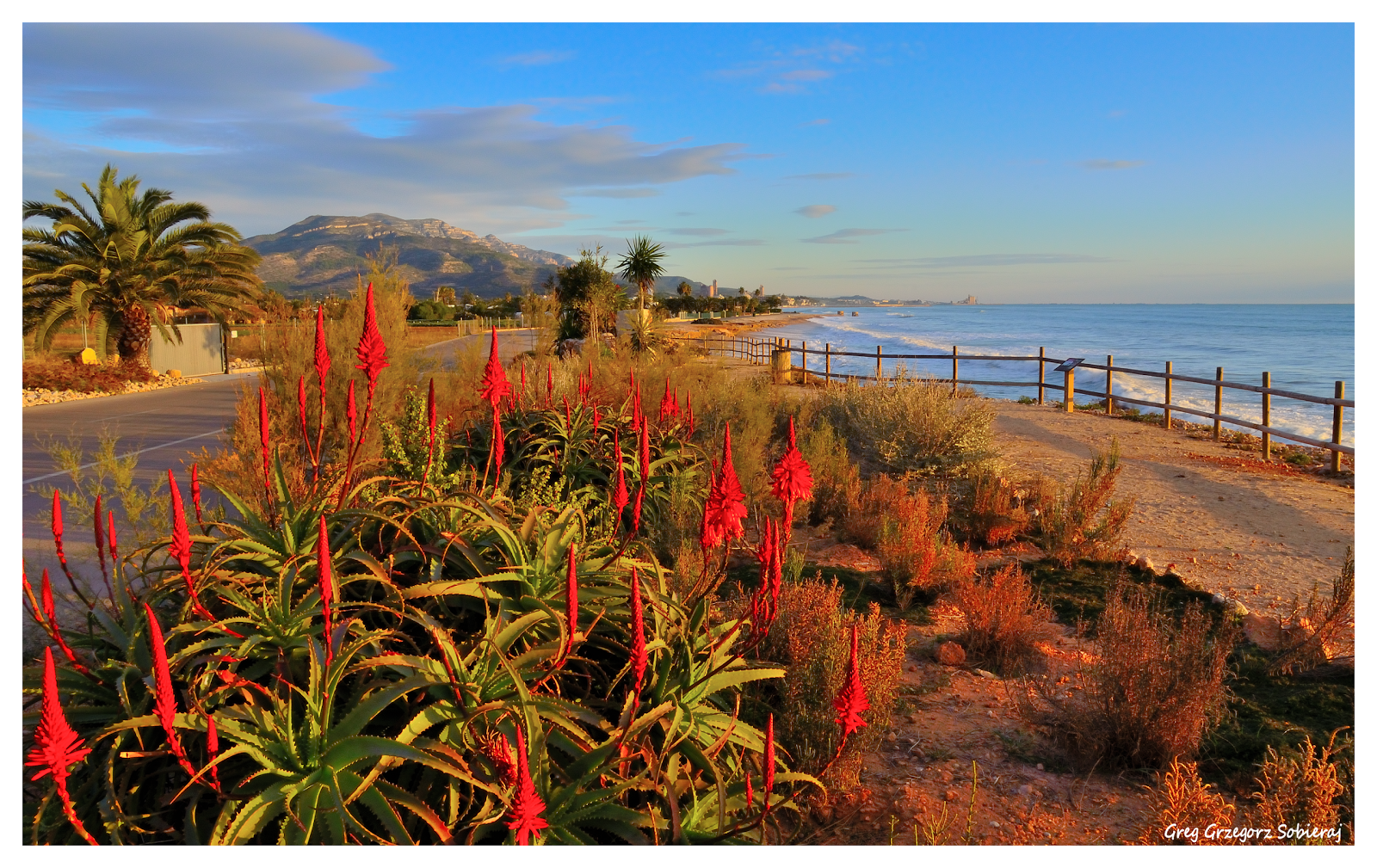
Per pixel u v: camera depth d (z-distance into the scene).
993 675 4.77
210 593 3.06
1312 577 6.37
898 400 10.46
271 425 7.12
